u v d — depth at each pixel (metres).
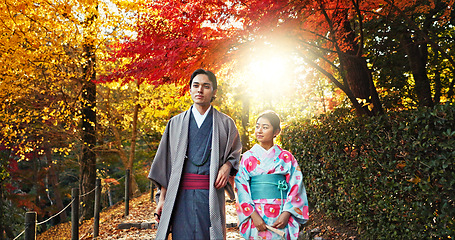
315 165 5.74
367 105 5.02
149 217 7.40
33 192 24.02
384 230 3.97
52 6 8.30
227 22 4.12
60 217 21.53
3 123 9.77
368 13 5.06
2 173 13.14
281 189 2.88
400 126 3.50
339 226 5.04
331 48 5.54
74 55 10.28
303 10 4.15
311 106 9.24
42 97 11.13
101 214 11.09
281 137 7.75
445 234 3.14
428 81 6.92
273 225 2.79
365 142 4.30
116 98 15.77
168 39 4.40
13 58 8.24
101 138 15.80
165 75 4.64
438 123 3.15
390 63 7.12
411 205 3.58
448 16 6.21
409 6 5.02
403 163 3.62
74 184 24.75
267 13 3.72
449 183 3.04
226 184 2.66
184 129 2.56
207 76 2.58
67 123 10.55
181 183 2.49
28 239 3.25
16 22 7.88
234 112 15.12
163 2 4.34
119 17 8.70
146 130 19.55
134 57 4.84
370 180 4.14
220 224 2.42
